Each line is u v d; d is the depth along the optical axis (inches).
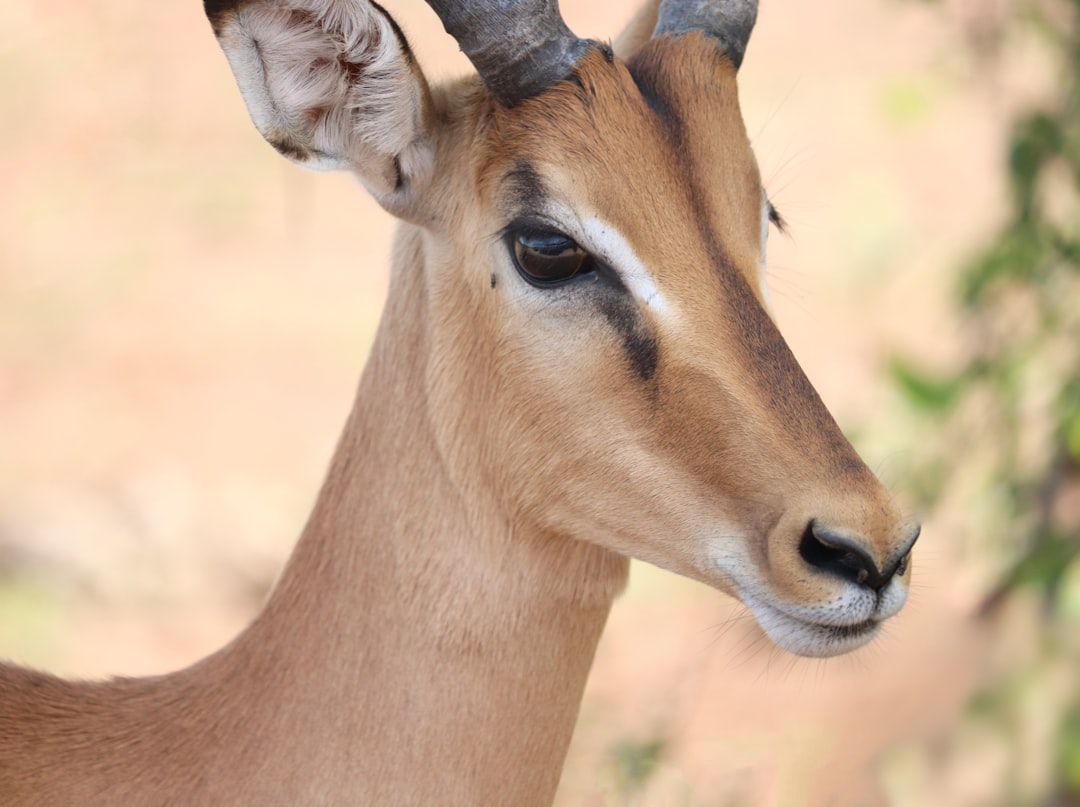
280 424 964.0
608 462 321.1
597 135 319.3
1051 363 541.3
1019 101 572.1
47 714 338.0
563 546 336.5
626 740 513.7
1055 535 493.7
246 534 832.3
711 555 313.1
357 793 329.7
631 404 316.8
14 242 1159.0
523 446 329.1
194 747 331.3
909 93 641.0
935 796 529.0
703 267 314.2
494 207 325.4
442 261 336.8
